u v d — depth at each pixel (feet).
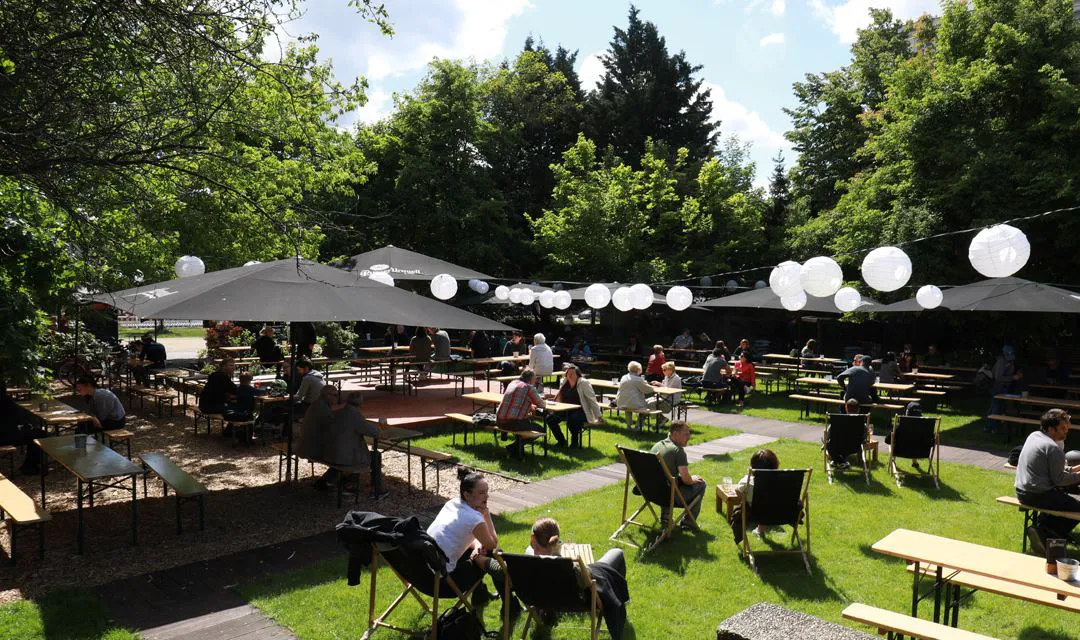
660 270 86.43
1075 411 45.27
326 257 84.69
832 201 98.68
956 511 25.82
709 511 25.36
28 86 17.98
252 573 18.88
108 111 19.76
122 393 51.80
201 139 23.48
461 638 14.96
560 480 29.50
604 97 128.26
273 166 47.88
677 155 110.01
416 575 14.94
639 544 21.72
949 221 59.06
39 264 22.97
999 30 56.18
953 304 41.98
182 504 24.88
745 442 38.24
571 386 36.63
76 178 20.12
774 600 17.78
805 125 104.73
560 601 14.39
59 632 15.06
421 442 36.63
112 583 17.99
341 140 54.24
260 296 24.35
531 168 119.34
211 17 19.39
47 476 29.12
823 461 33.30
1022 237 23.21
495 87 121.29
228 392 36.91
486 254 92.43
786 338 91.50
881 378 52.06
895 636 14.75
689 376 59.41
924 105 58.90
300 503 25.62
